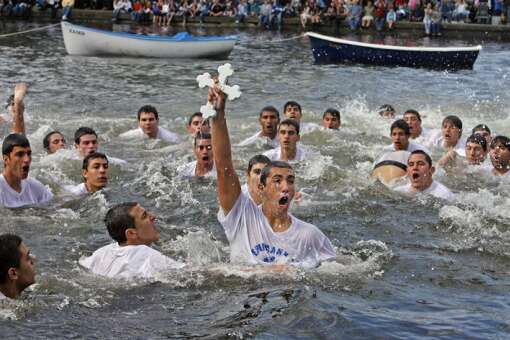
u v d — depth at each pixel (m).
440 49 31.70
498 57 35.91
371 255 9.67
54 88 24.56
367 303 7.97
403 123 15.11
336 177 13.73
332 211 11.77
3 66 28.88
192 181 13.40
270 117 16.78
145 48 32.84
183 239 10.38
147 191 12.84
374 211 11.79
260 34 44.53
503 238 10.57
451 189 13.40
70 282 8.45
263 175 8.76
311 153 15.37
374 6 47.44
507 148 13.88
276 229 8.83
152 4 48.75
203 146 13.48
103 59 31.88
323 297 8.02
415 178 12.52
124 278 8.54
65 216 11.42
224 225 8.80
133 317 7.58
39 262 9.29
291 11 48.56
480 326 7.42
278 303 7.83
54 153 14.80
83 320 7.49
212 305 7.85
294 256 8.77
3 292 7.94
